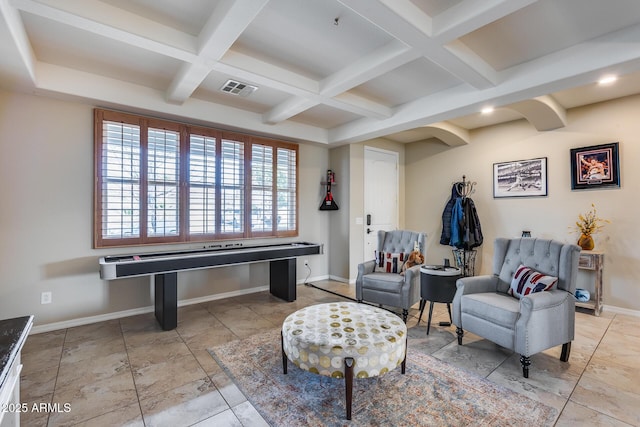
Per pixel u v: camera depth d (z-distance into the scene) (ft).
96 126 10.55
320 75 9.99
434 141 18.04
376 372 6.09
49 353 8.44
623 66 7.76
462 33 6.90
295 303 13.03
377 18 6.41
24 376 7.29
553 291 7.89
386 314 7.81
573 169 12.81
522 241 9.39
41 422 5.72
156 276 11.00
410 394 6.56
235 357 8.25
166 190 11.93
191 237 12.52
